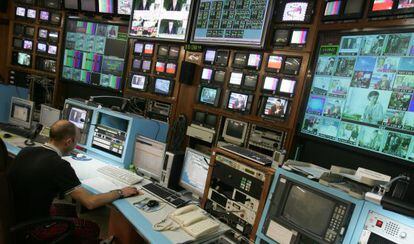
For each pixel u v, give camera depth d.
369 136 2.08
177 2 3.48
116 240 2.25
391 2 2.02
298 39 2.64
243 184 1.94
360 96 2.16
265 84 2.81
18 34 4.68
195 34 3.37
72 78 4.42
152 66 3.75
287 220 1.61
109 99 4.20
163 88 3.62
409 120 1.89
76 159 2.63
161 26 3.61
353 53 2.23
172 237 1.61
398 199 1.26
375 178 1.47
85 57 4.30
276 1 2.79
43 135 3.19
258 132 2.83
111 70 4.11
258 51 2.91
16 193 1.69
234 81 3.04
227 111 3.08
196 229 1.68
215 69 3.21
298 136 2.58
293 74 2.64
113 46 4.09
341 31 2.32
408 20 1.94
